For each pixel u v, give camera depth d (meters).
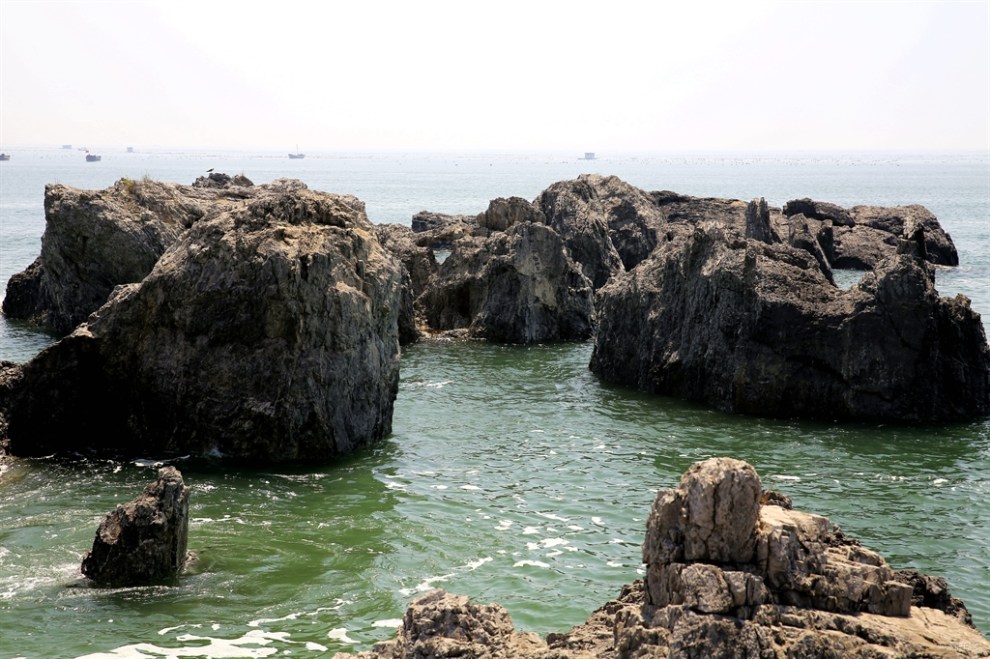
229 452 34.53
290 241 35.19
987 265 91.31
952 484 32.72
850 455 35.81
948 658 13.69
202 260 34.78
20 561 25.41
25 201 182.75
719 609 13.80
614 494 31.61
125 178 61.47
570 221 71.19
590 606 23.45
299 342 34.22
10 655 20.55
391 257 39.41
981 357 41.34
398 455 35.47
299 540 27.41
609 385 46.91
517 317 57.47
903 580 16.84
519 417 40.88
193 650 20.91
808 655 13.45
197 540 27.20
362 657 15.75
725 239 44.91
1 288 74.38
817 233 91.56
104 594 23.58
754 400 41.34
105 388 35.34
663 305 46.22
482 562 26.11
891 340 40.47
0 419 35.00
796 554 14.86
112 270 57.53
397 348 38.59
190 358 34.62
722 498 14.57
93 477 32.22
